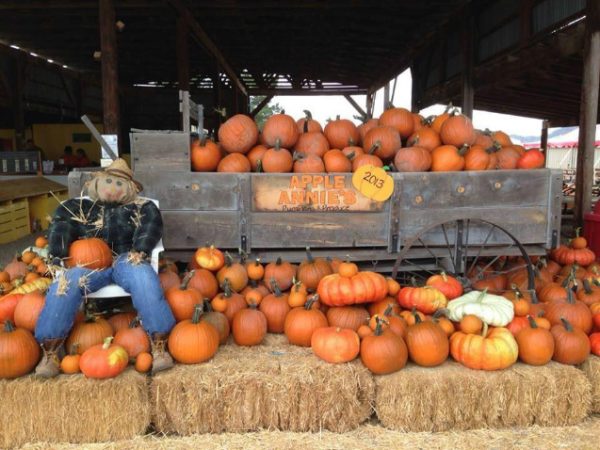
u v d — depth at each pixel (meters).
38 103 14.73
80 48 14.12
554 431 2.75
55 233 3.03
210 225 3.75
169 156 3.73
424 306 3.26
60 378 2.64
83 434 2.61
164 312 2.79
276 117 4.12
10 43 13.43
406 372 2.79
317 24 11.67
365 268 4.03
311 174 3.73
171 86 20.39
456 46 10.89
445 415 2.72
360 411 2.75
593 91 5.61
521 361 2.91
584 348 2.90
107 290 2.95
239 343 3.12
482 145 4.40
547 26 6.97
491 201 3.88
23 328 2.79
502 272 4.04
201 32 11.87
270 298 3.39
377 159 3.96
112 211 3.26
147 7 9.71
